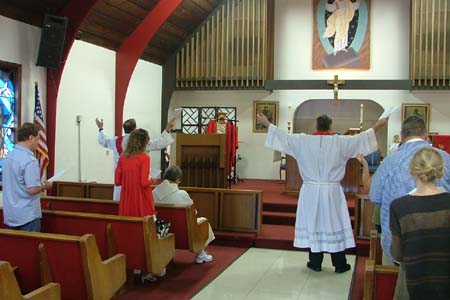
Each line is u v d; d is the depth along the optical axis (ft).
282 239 23.39
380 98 40.70
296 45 42.09
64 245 11.80
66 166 28.91
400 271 8.89
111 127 33.94
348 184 29.50
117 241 15.40
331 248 18.29
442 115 39.37
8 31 24.32
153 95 40.04
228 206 24.32
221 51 41.11
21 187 14.06
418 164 8.43
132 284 16.74
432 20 37.99
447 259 8.06
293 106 42.11
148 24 33.45
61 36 25.39
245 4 40.52
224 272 19.19
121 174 16.78
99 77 32.22
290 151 18.63
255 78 40.63
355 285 17.63
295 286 17.49
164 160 39.96
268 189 35.32
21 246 12.19
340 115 43.93
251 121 42.63
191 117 42.70
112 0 29.19
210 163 26.55
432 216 8.14
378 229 16.17
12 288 9.04
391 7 40.47
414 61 38.47
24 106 25.55
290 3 42.19
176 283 17.44
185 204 19.12
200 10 38.99
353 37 41.06
